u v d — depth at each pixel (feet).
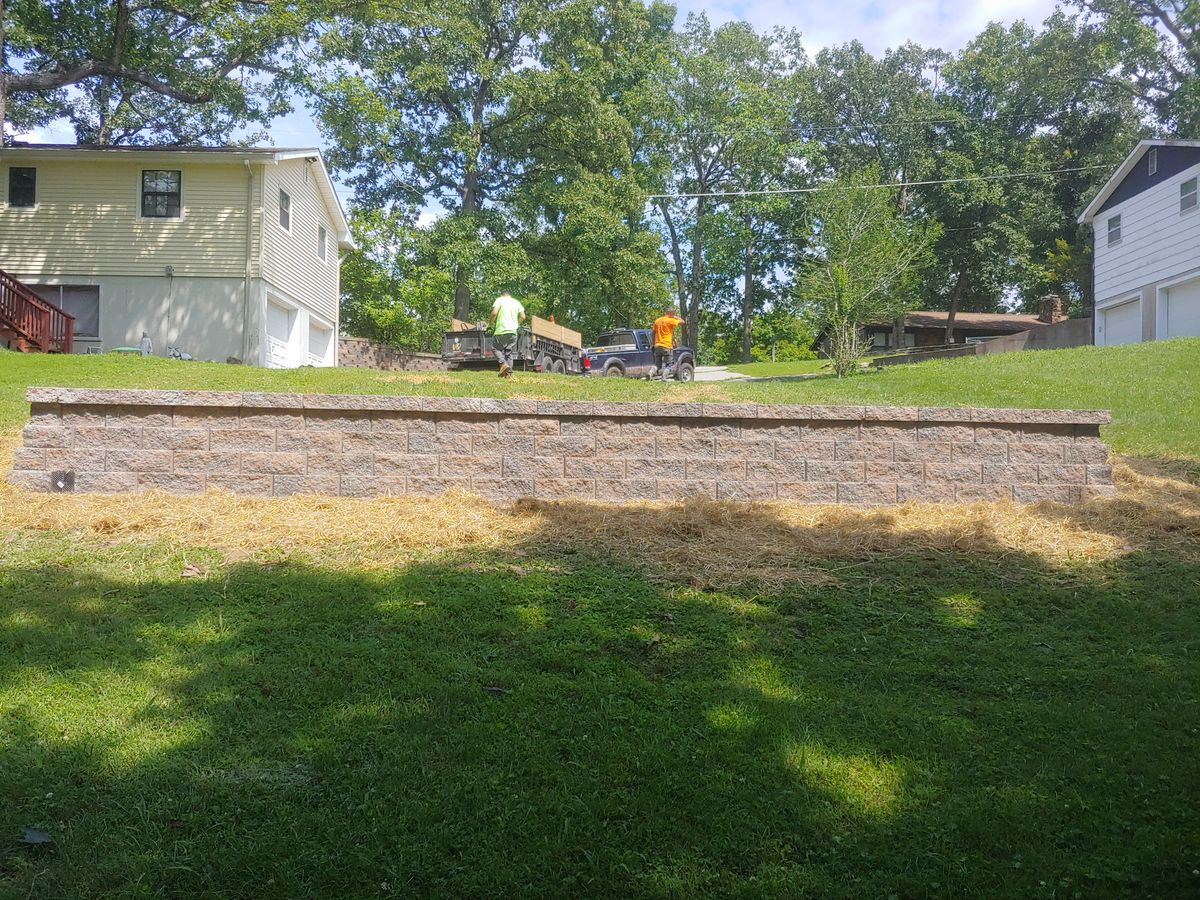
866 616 17.69
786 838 10.71
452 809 10.89
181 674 13.93
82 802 10.62
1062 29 131.85
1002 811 11.37
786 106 165.17
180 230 73.05
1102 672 15.48
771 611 17.60
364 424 24.30
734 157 168.66
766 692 14.34
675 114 151.53
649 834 10.61
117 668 14.05
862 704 14.05
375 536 20.99
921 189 152.25
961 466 25.27
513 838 10.41
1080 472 25.46
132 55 94.79
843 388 53.01
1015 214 148.97
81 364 50.67
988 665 15.78
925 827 11.02
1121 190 92.38
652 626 16.66
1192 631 17.16
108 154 71.31
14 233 72.59
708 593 18.43
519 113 118.01
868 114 160.45
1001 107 151.84
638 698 13.98
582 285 122.21
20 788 10.75
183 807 10.63
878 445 25.23
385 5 96.94
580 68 119.85
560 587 18.31
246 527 21.25
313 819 10.50
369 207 123.24
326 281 92.22
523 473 24.67
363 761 11.81
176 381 45.60
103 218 72.79
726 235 165.68
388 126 103.35
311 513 22.44
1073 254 153.17
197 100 92.89
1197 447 33.58
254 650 14.89
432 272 105.50
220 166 73.05
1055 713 13.94
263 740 12.18
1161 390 47.16
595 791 11.39
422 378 48.37
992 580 19.71
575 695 13.97
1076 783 12.09
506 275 112.37
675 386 51.67
